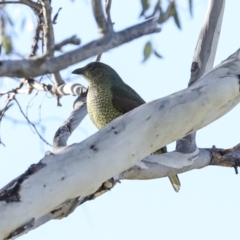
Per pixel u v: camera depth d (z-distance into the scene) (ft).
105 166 28.07
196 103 29.19
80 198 28.53
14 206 26.55
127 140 28.48
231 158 37.50
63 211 28.63
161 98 29.40
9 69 20.51
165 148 40.45
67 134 35.24
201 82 29.89
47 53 21.24
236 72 30.19
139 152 28.84
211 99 29.37
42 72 20.93
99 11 22.27
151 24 22.12
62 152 27.91
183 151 35.29
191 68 36.94
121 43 21.79
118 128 28.63
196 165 35.99
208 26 36.58
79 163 27.66
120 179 32.55
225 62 30.68
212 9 36.65
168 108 29.07
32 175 27.14
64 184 27.32
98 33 22.30
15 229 26.71
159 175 34.09
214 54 36.88
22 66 20.61
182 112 29.09
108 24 22.72
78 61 21.34
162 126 28.96
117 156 28.25
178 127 29.19
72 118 36.24
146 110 29.01
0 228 26.40
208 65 36.78
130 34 21.88
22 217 26.68
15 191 26.73
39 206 26.94
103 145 28.12
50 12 31.99
